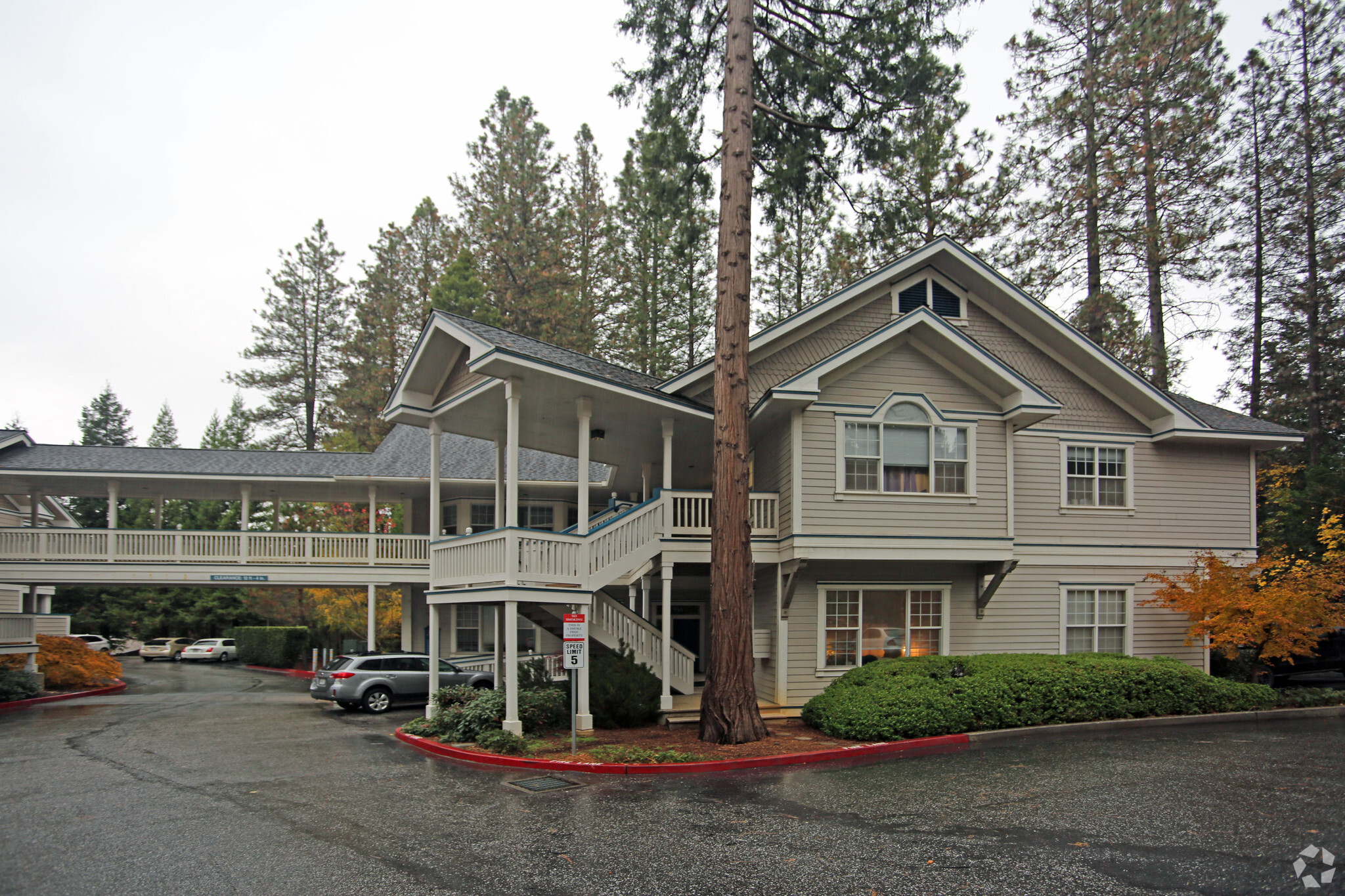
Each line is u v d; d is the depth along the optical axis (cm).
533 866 751
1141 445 2019
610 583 1560
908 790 1048
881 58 1602
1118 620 1948
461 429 1867
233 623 4919
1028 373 1994
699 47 1736
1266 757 1257
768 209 1798
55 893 687
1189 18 2611
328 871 739
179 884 707
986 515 1752
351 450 4191
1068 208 2870
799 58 1659
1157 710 1636
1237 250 3014
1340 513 2352
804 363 1895
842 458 1698
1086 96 2800
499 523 1825
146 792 1058
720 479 1436
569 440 1931
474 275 3850
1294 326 3128
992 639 1850
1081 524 1948
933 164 2992
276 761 1292
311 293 4909
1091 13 2838
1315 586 1841
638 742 1383
